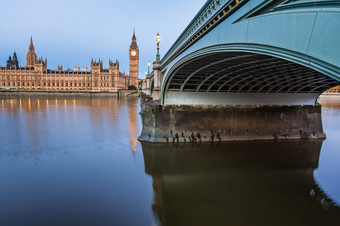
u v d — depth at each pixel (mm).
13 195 13859
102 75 176375
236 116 26047
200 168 18672
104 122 39500
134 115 49094
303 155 21766
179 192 14656
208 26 13328
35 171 17656
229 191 14805
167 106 25062
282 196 14281
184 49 18219
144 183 15859
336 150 23266
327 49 5805
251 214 12227
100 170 18016
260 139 26234
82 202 13188
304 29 6527
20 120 40688
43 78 176125
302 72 18141
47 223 11141
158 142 24781
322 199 13781
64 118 43812
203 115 25484
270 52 8227
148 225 11266
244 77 21875
